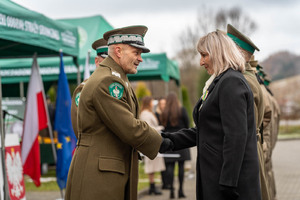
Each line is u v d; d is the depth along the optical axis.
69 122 6.07
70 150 6.05
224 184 3.07
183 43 41.25
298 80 53.00
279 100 44.25
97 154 3.23
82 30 9.47
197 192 3.36
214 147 3.23
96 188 3.19
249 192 3.14
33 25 5.57
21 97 10.96
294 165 13.41
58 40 6.26
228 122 3.09
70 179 3.35
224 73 3.30
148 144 3.30
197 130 3.41
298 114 38.81
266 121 5.16
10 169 5.67
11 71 9.57
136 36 3.44
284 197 7.99
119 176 3.28
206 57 3.46
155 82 27.73
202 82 27.70
